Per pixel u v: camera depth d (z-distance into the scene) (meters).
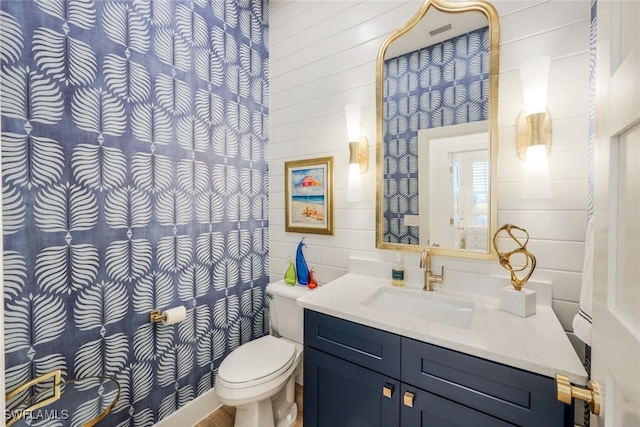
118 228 1.24
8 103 0.95
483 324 1.01
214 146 1.66
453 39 1.35
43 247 1.04
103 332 1.21
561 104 1.12
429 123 1.42
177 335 1.49
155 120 1.37
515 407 0.81
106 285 1.21
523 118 1.19
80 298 1.14
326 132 1.78
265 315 2.00
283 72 1.96
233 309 1.79
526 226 1.20
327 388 1.20
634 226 0.40
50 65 1.04
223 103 1.71
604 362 0.49
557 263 1.14
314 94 1.82
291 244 1.96
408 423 0.99
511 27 1.21
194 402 1.57
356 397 1.11
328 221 1.77
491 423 0.84
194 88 1.54
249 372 1.33
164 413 1.43
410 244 1.48
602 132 0.51
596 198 0.55
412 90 1.47
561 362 0.77
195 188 1.56
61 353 1.09
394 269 1.46
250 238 1.90
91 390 1.09
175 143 1.46
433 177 1.41
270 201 2.03
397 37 1.50
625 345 0.41
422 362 0.96
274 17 2.00
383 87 1.55
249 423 1.38
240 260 1.83
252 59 1.90
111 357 1.23
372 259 1.62
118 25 1.23
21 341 0.99
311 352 1.24
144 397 1.35
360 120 1.63
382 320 1.05
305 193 1.87
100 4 1.17
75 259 1.12
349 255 1.71
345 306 1.19
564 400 0.55
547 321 1.03
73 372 1.12
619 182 0.45
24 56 0.98
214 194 1.66
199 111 1.57
